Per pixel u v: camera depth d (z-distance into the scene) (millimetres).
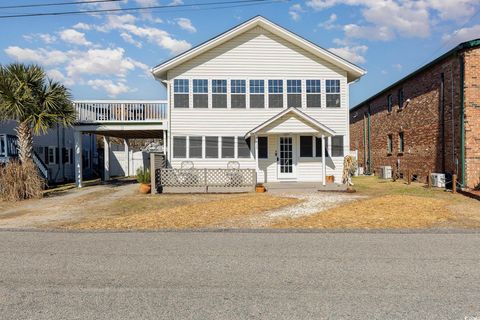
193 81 18594
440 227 8367
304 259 5789
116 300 4180
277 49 18719
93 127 19703
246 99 18641
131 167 32125
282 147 18703
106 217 10469
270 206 11789
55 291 4492
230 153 18609
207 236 7551
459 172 16047
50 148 24188
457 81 16219
